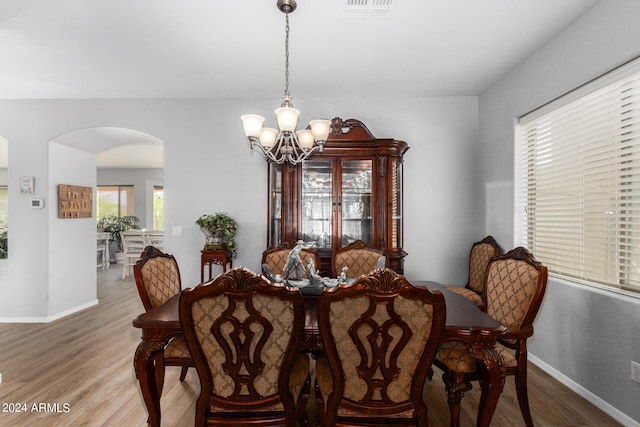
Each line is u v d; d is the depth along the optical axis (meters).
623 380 1.92
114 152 6.53
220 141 3.74
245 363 1.39
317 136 2.23
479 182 3.64
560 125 2.51
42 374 2.46
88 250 4.30
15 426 1.86
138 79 3.20
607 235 2.13
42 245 3.71
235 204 3.75
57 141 3.83
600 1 2.05
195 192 3.75
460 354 1.76
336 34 2.41
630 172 1.96
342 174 3.37
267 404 1.43
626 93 1.97
